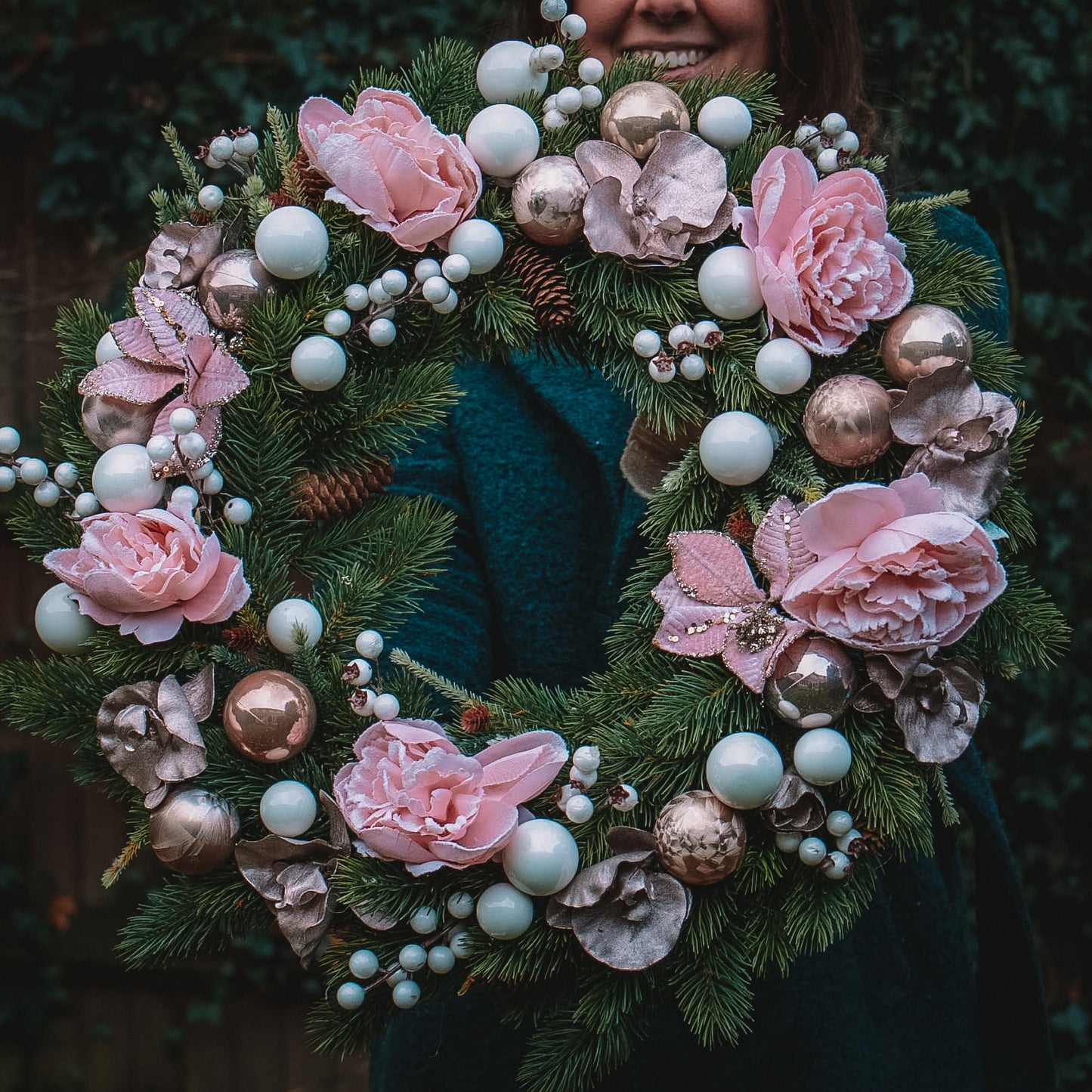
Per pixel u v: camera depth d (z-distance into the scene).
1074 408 3.39
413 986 1.34
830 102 1.76
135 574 1.32
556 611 1.60
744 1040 1.54
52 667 1.36
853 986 1.55
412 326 1.41
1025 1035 1.67
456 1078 1.60
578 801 1.34
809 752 1.33
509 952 1.34
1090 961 3.37
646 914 1.33
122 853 1.36
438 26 3.25
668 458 1.48
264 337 1.37
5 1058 3.51
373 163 1.37
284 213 1.37
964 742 1.35
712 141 1.41
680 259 1.39
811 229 1.37
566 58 1.44
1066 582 3.32
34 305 3.34
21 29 3.21
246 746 1.33
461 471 1.64
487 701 1.44
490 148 1.39
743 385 1.38
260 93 3.25
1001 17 3.24
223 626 1.36
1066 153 3.35
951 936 1.62
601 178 1.40
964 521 1.31
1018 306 3.34
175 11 3.22
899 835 1.36
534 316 1.42
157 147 3.26
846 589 1.33
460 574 1.61
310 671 1.35
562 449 1.62
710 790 1.35
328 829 1.36
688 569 1.37
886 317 1.38
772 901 1.37
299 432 1.40
